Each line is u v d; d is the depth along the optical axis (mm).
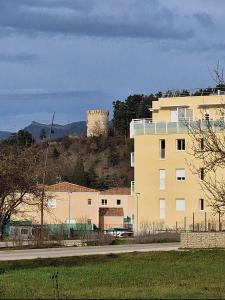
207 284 35906
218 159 46562
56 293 29312
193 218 95375
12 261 50000
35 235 72125
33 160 79312
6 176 76312
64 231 81562
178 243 72188
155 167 104625
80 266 48406
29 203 81688
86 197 142500
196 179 100688
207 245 59625
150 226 102125
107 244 71188
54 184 143500
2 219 77125
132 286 35812
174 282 37656
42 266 48969
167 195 103188
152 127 105062
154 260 51531
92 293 31297
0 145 83000
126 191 156000
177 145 103312
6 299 29062
